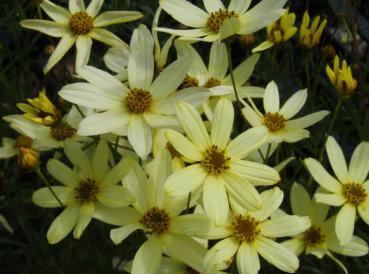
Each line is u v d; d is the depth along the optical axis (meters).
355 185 0.28
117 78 0.28
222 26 0.26
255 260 0.24
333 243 0.27
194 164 0.24
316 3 0.50
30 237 0.34
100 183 0.25
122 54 0.30
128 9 0.45
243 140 0.24
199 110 0.28
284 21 0.32
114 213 0.25
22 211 0.37
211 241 0.29
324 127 0.38
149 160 0.27
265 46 0.32
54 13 0.32
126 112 0.25
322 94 0.43
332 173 0.38
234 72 0.32
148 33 0.28
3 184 0.32
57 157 0.31
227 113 0.24
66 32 0.31
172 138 0.23
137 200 0.25
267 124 0.30
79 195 0.25
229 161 0.24
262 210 0.25
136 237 0.29
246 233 0.24
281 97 0.42
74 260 0.32
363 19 0.46
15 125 0.29
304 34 0.34
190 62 0.26
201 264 0.23
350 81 0.29
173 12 0.30
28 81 0.41
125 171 0.25
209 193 0.23
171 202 0.24
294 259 0.24
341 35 0.46
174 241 0.24
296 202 0.28
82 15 0.31
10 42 0.46
